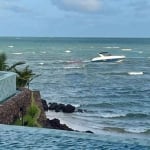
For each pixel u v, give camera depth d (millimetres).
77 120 46406
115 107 57031
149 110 54750
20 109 25922
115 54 175375
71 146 15930
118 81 87250
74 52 189375
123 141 16703
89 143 16391
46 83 80625
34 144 16172
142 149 15617
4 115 22125
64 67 116812
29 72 37188
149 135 39438
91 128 42062
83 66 120312
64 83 81312
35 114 26641
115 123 45438
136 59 149875
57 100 61188
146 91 72938
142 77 95750
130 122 46344
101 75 98188
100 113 51938
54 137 17234
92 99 62906
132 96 66875
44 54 172625
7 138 16953
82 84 80625
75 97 64375
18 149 15477
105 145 16125
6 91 24766
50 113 50656
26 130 18344
